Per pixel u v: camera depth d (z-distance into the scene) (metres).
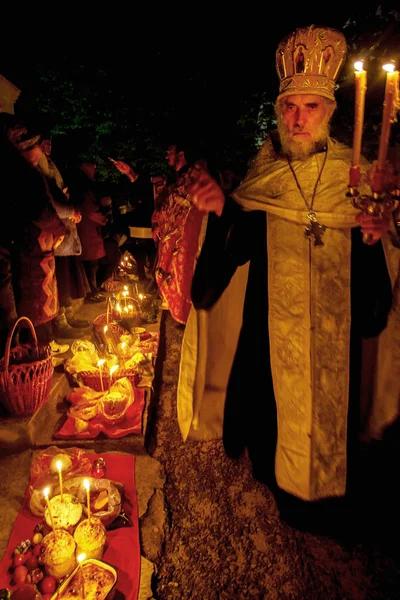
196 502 2.62
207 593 2.07
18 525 2.36
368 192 2.16
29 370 2.97
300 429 2.28
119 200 11.00
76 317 5.76
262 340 2.53
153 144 11.09
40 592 1.95
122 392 3.36
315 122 2.13
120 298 5.47
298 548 2.32
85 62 10.34
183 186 4.21
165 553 2.28
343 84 4.69
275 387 2.35
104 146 11.40
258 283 2.51
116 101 10.80
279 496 2.45
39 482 2.58
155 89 10.55
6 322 3.25
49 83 10.55
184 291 4.18
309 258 2.21
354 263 2.37
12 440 2.95
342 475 2.34
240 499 2.64
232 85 10.27
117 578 2.05
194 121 10.65
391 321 2.38
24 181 3.32
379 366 2.48
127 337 4.53
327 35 2.03
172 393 3.79
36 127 3.41
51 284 3.75
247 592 2.09
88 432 3.13
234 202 2.35
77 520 2.30
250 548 2.32
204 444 3.10
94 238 6.28
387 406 2.51
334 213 2.16
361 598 2.08
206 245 2.36
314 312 2.22
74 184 6.11
